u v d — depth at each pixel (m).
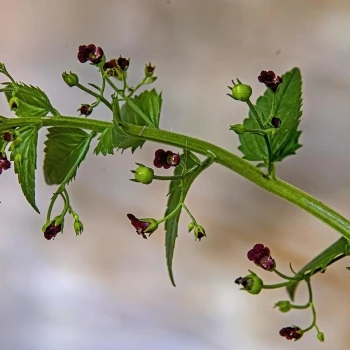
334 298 0.73
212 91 0.77
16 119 0.51
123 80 0.54
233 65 0.77
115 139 0.51
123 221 0.78
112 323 0.78
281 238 0.76
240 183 0.77
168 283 0.77
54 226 0.51
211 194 0.77
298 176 0.76
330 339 0.73
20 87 0.52
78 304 0.78
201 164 0.52
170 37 0.78
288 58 0.77
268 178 0.53
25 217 0.79
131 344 0.77
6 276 0.79
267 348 0.74
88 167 0.78
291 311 0.74
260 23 0.77
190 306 0.77
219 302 0.76
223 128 0.77
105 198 0.78
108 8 0.78
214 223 0.77
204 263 0.77
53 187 0.77
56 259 0.79
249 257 0.52
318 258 0.53
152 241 0.78
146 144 0.77
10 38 0.78
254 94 0.77
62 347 0.78
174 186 0.54
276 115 0.55
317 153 0.76
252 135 0.55
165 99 0.77
